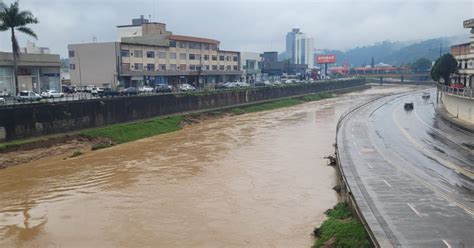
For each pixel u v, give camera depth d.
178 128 68.94
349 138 52.62
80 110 57.66
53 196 33.81
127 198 33.03
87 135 55.22
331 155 47.44
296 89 131.75
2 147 45.12
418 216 24.14
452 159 40.34
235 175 39.28
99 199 32.91
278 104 109.00
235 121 79.19
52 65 75.69
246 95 103.06
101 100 61.22
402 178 32.75
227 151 50.06
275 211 29.98
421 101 109.88
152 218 28.92
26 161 45.47
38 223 28.41
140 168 42.12
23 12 60.56
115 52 91.44
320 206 30.92
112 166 43.09
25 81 71.25
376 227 22.23
